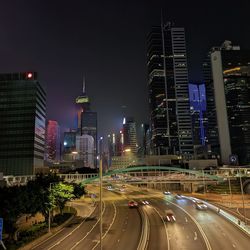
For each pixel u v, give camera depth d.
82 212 94.56
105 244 51.97
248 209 90.88
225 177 132.62
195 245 49.66
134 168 141.88
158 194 148.38
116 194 151.75
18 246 50.22
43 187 73.06
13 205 53.09
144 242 52.62
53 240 56.50
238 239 53.25
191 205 102.56
